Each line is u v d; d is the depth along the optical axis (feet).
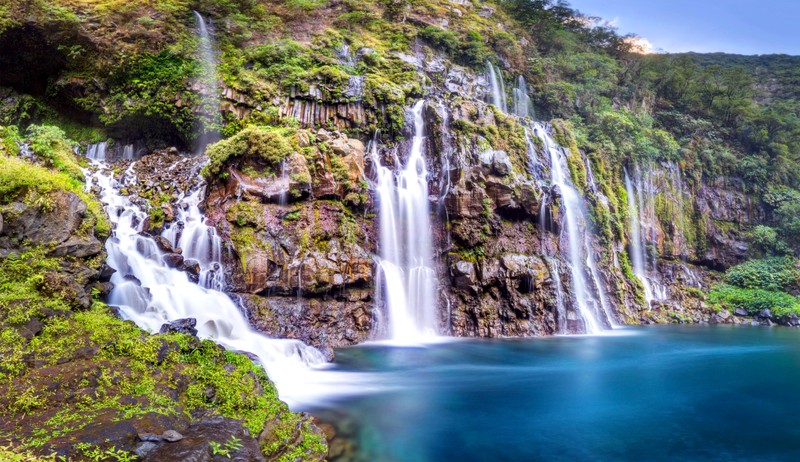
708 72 164.96
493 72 113.19
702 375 53.47
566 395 44.19
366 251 64.03
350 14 97.04
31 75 73.05
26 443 19.51
